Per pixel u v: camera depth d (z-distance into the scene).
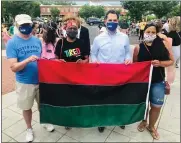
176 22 5.82
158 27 3.13
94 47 3.36
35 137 3.38
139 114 3.36
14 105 4.37
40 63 3.00
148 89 3.25
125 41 3.32
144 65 3.16
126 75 3.20
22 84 3.00
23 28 2.79
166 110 4.26
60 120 3.27
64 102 3.19
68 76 3.12
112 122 3.35
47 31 3.70
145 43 3.15
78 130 3.59
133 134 3.50
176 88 5.38
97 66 3.14
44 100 3.13
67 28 3.03
